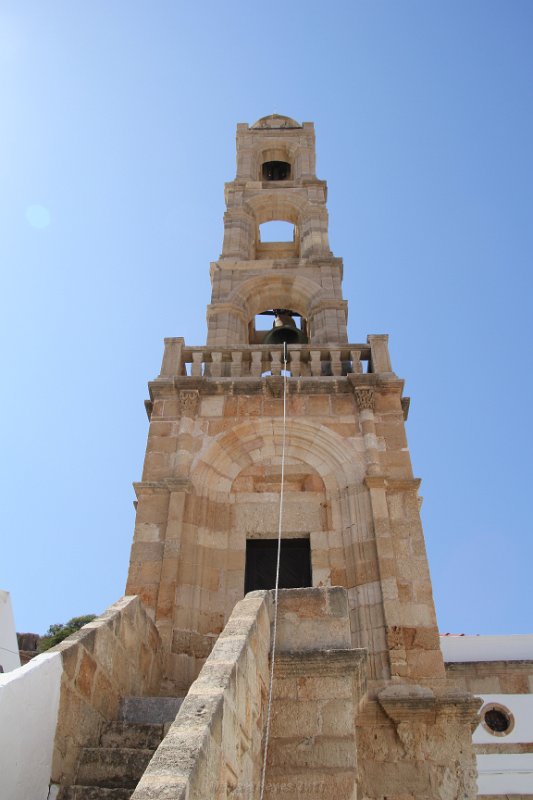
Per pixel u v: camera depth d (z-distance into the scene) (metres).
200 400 17.36
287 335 22.28
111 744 8.76
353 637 13.61
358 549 14.69
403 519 14.99
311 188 25.75
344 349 18.56
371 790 11.17
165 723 9.05
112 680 9.66
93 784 7.98
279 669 8.64
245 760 7.00
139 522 15.12
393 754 11.53
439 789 11.19
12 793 6.83
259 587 15.05
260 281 22.14
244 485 16.08
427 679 12.67
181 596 14.12
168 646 13.28
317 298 21.41
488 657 23.14
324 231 24.08
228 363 18.80
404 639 13.23
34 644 26.06
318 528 15.37
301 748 8.08
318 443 16.58
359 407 17.06
